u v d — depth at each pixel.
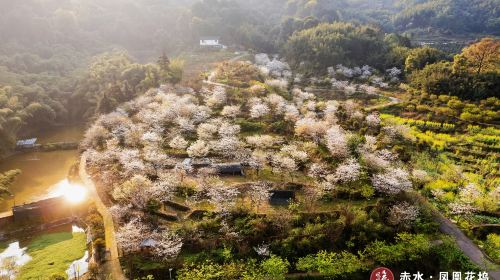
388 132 99.00
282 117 110.00
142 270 60.53
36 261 69.06
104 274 61.50
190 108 108.38
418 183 81.81
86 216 80.38
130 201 75.19
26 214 80.75
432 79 128.12
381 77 154.00
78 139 134.75
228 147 90.25
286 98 126.62
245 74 143.00
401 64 159.50
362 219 66.44
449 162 90.38
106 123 111.88
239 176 83.62
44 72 166.00
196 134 102.75
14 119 121.44
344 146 86.50
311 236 64.12
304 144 92.06
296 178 82.38
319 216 68.50
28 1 198.12
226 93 123.31
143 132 101.75
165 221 71.19
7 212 83.75
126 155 89.88
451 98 119.12
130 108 120.75
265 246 62.34
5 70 154.25
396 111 120.06
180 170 83.81
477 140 98.69
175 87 129.00
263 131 103.25
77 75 170.00
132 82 144.25
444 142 98.69
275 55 191.12
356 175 77.38
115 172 88.19
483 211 74.81
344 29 185.62
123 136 104.88
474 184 80.19
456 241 67.75
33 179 104.12
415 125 109.25
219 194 73.38
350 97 137.88
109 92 135.00
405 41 192.12
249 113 112.31
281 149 89.75
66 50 188.00
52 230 79.38
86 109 150.62
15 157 119.69
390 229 66.56
